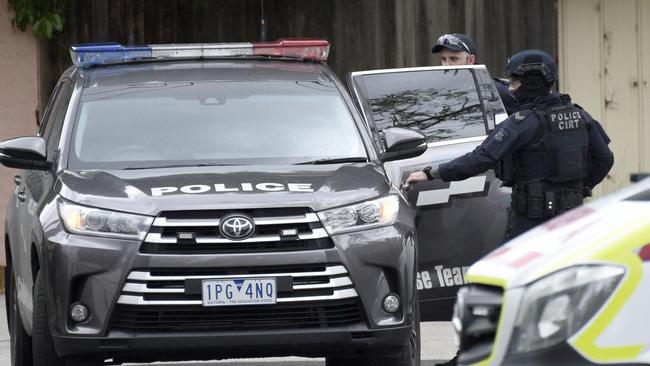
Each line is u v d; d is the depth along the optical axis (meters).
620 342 14.07
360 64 46.09
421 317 28.67
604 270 14.17
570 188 26.36
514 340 14.47
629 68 46.44
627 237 14.32
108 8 45.34
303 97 27.55
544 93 26.38
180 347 23.34
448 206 28.53
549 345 14.23
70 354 23.53
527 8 45.97
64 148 26.23
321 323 23.56
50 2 43.81
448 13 45.91
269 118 26.95
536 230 16.53
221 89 27.59
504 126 26.06
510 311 14.53
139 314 23.31
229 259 23.31
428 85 30.53
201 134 26.52
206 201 23.59
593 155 26.70
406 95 30.42
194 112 26.97
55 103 29.77
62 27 43.94
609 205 16.22
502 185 28.23
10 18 44.00
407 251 24.05
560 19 46.19
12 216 29.02
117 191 24.14
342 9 45.97
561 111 26.27
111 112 26.91
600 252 14.27
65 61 45.16
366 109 30.27
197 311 23.33
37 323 24.34
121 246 23.30
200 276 23.28
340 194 24.14
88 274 23.27
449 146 29.67
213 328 23.39
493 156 25.97
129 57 28.88
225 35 45.84
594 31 46.25
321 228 23.69
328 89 27.89
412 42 46.03
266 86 27.77
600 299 14.13
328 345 23.62
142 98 27.31
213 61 28.98
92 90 27.52
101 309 23.17
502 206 28.59
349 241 23.67
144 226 23.39
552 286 14.30
